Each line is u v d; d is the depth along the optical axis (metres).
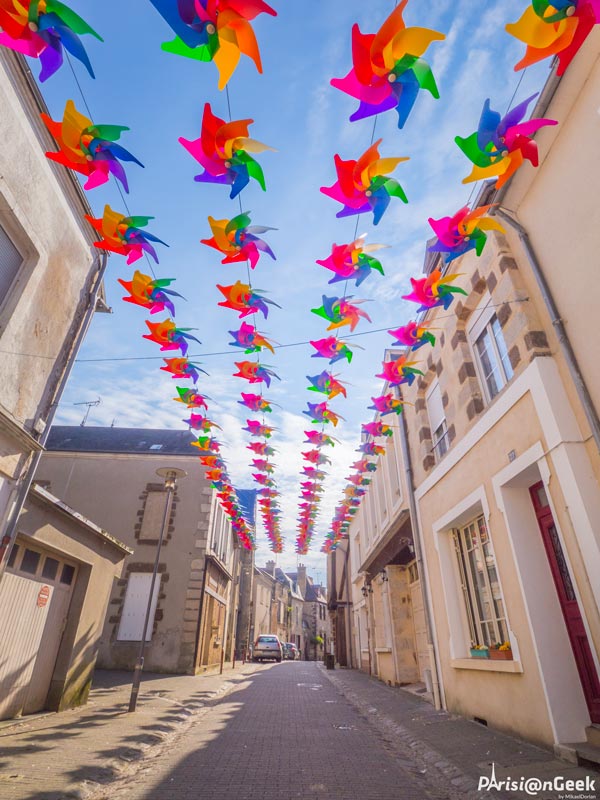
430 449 8.59
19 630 6.18
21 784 3.63
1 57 4.80
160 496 16.42
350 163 3.26
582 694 4.66
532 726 4.96
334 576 24.31
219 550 18.80
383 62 2.67
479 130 3.18
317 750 5.30
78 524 7.24
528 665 5.10
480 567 6.89
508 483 5.64
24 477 5.59
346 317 5.07
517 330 5.37
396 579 11.90
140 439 19.25
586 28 2.60
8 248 5.33
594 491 4.33
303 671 18.27
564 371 4.82
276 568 49.59
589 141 4.40
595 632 4.14
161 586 15.08
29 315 5.52
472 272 6.60
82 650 7.46
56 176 5.92
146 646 14.27
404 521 9.98
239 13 2.42
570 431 4.60
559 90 4.72
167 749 5.32
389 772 4.49
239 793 3.79
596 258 4.32
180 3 2.41
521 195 5.42
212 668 16.92
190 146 3.17
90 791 3.74
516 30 2.65
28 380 5.58
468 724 6.21
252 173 3.29
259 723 6.95
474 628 7.00
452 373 7.39
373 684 12.11
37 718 6.20
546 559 5.36
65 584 7.31
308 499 12.75
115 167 3.54
